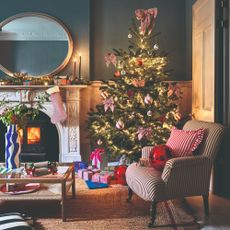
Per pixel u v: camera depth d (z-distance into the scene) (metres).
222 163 3.85
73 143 5.16
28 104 5.07
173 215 3.21
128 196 3.66
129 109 4.56
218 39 3.78
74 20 5.27
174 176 2.99
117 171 4.29
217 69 3.79
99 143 4.63
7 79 5.02
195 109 4.57
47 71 5.29
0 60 5.27
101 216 3.19
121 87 4.58
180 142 3.29
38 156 5.24
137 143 4.57
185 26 5.43
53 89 4.21
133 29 5.35
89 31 5.29
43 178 3.04
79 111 5.18
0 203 3.56
